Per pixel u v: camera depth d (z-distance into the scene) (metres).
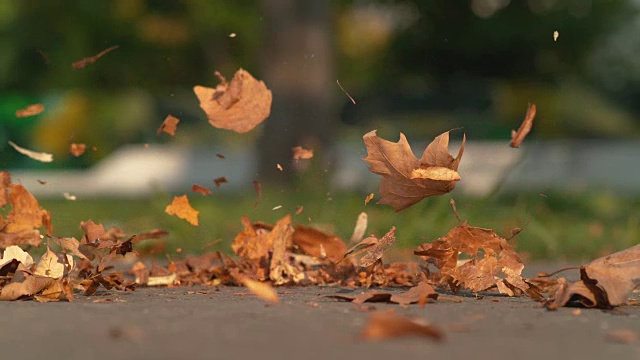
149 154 22.39
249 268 4.21
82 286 3.71
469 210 7.59
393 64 27.64
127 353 2.10
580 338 2.44
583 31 26.33
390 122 21.50
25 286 3.30
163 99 23.97
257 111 3.90
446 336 2.41
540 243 7.37
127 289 3.85
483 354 2.13
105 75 27.25
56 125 23.66
